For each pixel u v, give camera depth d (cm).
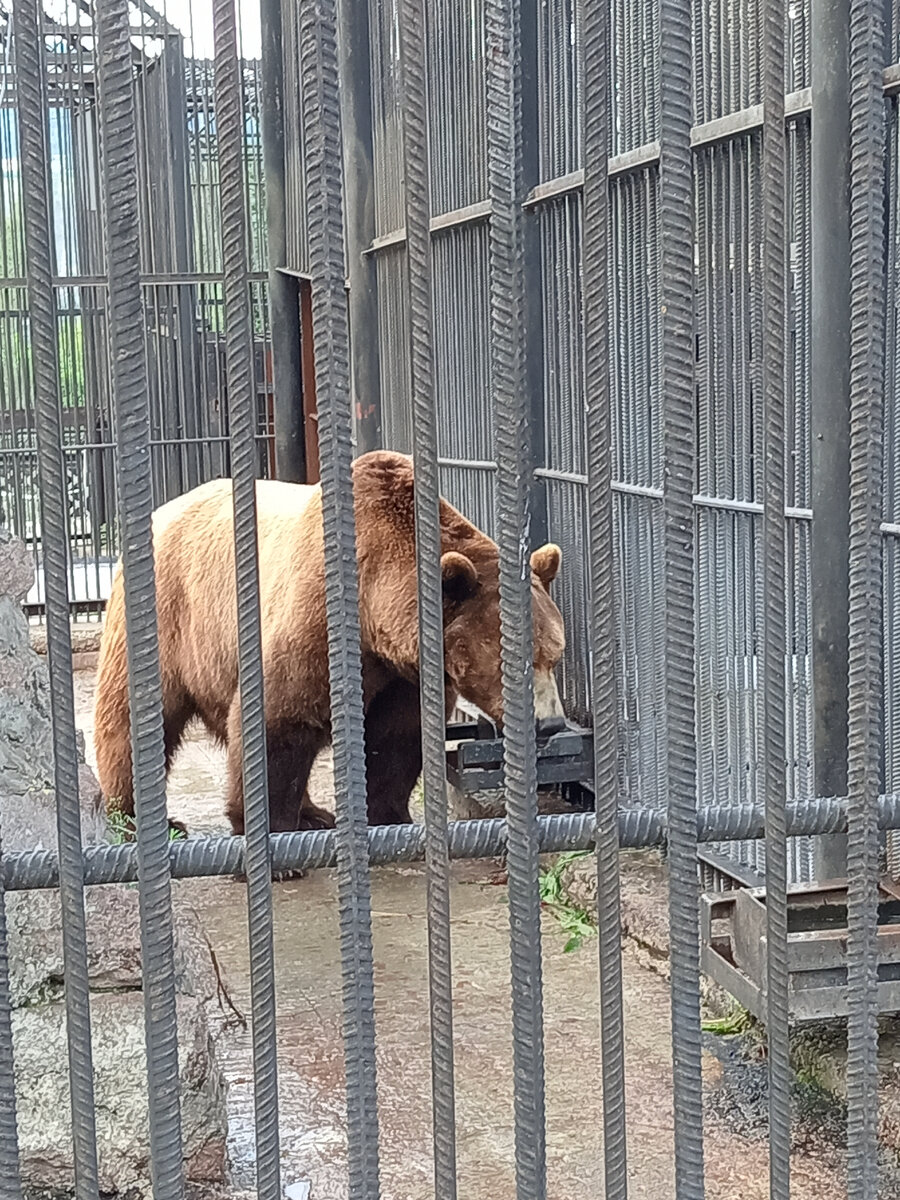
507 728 194
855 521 199
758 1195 343
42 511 183
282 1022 459
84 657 1102
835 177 405
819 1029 408
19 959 319
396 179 825
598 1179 354
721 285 488
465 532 596
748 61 459
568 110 590
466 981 487
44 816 338
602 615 195
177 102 1090
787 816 205
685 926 201
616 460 580
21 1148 315
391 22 820
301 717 586
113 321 180
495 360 188
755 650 483
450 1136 201
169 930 192
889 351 405
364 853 196
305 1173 362
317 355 186
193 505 684
